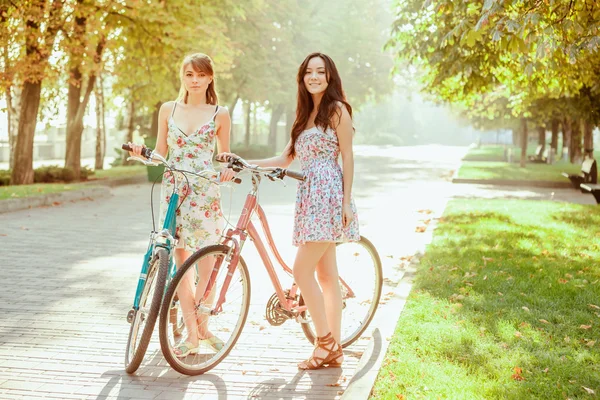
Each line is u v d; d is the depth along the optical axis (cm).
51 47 1817
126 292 687
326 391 430
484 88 1440
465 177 2270
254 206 475
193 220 479
